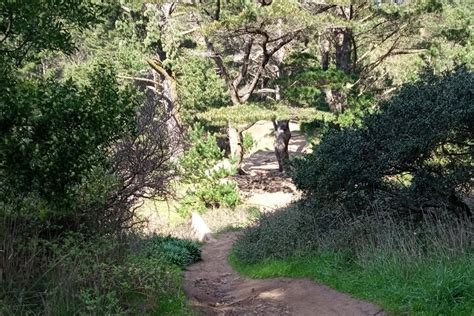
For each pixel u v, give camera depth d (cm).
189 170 1870
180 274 939
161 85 2831
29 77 573
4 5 451
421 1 2083
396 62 2572
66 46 515
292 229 1044
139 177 893
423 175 781
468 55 2120
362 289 739
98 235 705
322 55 2502
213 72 2822
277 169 2867
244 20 1809
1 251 566
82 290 576
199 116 2231
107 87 530
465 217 777
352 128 920
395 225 837
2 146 429
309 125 2361
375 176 820
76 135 458
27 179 452
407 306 633
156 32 2638
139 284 667
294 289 828
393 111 825
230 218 1839
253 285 936
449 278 618
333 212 968
